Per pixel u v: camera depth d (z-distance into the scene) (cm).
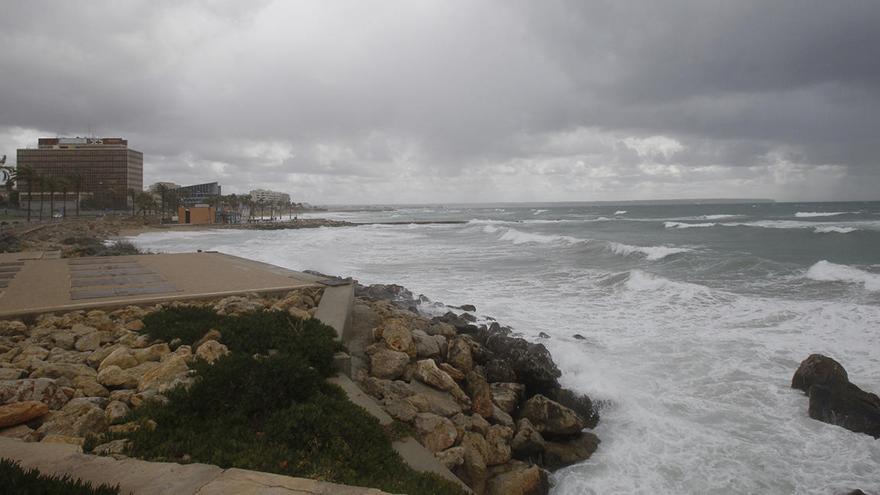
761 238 4441
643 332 1516
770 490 779
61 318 1116
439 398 923
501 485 741
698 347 1360
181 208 9819
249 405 645
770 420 979
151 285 1559
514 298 2062
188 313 1133
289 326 1049
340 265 3144
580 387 1116
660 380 1162
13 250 3331
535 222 9281
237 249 4081
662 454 875
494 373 1159
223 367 711
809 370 1085
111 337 981
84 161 14750
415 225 9750
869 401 978
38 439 568
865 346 1325
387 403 817
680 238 4766
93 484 436
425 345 1145
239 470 473
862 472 818
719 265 2639
